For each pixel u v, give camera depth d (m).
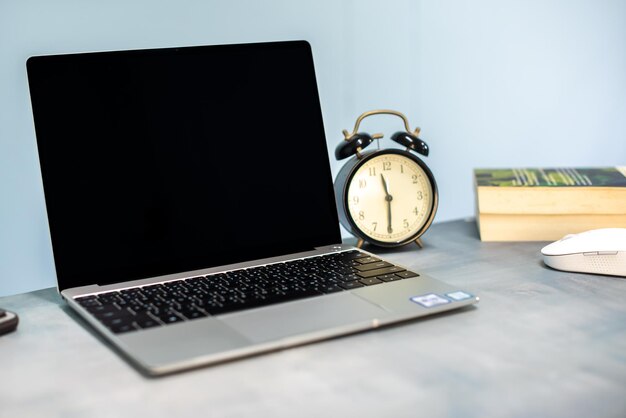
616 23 1.71
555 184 1.25
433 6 1.49
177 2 1.26
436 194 1.24
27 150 1.20
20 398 0.74
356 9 1.42
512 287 1.04
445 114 1.55
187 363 0.77
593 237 1.08
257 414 0.69
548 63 1.64
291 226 1.14
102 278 1.01
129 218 1.04
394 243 1.22
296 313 0.89
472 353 0.82
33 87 1.01
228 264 1.08
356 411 0.70
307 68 1.18
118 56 1.06
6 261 1.22
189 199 1.07
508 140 1.63
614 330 0.88
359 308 0.91
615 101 1.74
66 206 1.01
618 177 1.30
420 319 0.92
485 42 1.56
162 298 0.95
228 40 1.32
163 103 1.07
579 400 0.72
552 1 1.62
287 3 1.35
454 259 1.18
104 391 0.75
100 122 1.04
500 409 0.70
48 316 0.98
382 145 1.49
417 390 0.73
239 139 1.12
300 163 1.16
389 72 1.47
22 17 1.16
